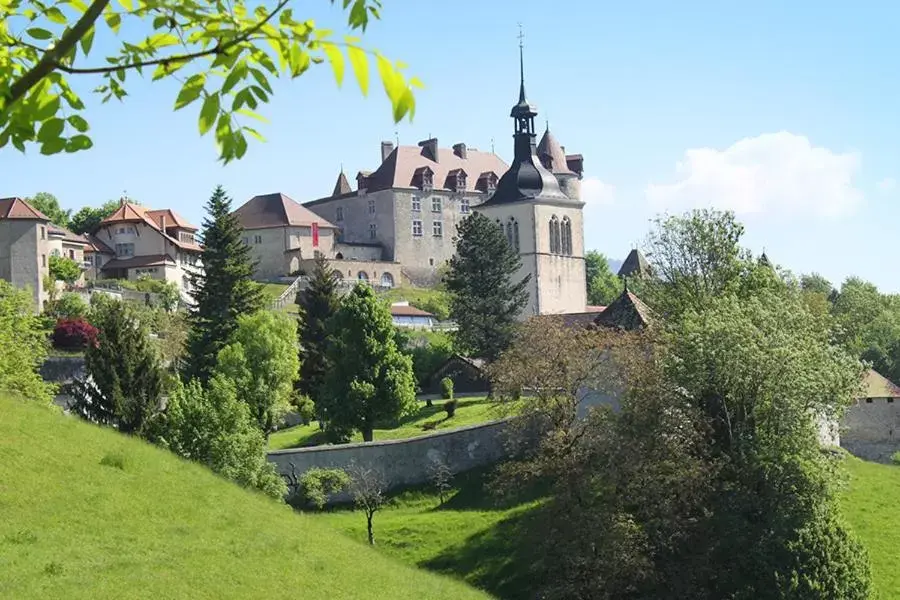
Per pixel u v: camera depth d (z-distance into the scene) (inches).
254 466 2117.4
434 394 3981.3
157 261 5762.8
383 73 271.7
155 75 312.0
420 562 2150.6
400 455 2618.1
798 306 2364.7
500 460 2669.8
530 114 5649.6
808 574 1784.0
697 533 1893.5
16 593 893.8
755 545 1838.1
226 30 304.5
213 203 4131.4
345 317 3211.1
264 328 3550.7
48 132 313.6
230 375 3390.7
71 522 1122.0
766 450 1920.5
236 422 2156.7
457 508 2472.9
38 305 4370.1
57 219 7450.8
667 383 2094.0
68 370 3427.7
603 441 1990.7
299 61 301.9
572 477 1972.2
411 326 5083.7
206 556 1123.9
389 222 7027.6
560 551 1877.5
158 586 1002.1
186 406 2146.9
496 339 4121.6
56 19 322.7
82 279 5236.2
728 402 2101.4
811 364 2063.2
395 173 7086.6
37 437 1323.8
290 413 3695.9
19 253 4379.9
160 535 1161.4
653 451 1969.7
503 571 2073.1
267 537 1249.4
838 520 1897.1
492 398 3499.0
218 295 4042.8
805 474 1899.6
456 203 7278.5
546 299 5511.8
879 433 3408.0
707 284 2655.0
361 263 6633.9
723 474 1982.0
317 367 3917.3
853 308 5196.9
